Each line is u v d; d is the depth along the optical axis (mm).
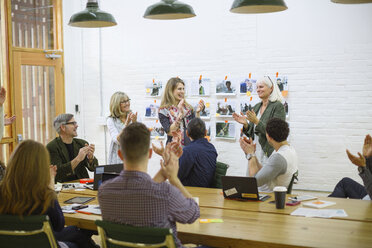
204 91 5762
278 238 2258
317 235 2293
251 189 3025
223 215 2721
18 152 2305
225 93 5629
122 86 6383
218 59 5684
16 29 5883
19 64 5902
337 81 5047
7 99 5770
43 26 6289
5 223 2318
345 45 4988
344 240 2209
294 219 2602
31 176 2283
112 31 6410
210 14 5707
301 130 5238
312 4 5113
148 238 2043
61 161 4113
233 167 5664
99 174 3619
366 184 2887
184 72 5918
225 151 5699
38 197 2303
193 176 3740
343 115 5043
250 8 3639
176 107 4781
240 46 5535
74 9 6680
